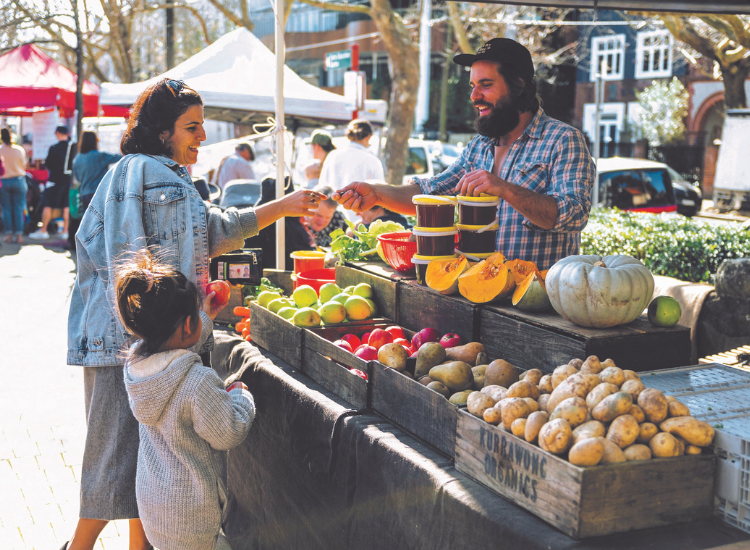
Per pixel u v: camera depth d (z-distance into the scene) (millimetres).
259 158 12125
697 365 2029
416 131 30594
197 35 27516
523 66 2689
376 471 2053
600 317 1991
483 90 2717
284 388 2615
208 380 2158
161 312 2125
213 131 15094
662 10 4777
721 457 1566
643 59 27875
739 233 6465
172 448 2193
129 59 17734
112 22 17219
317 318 2770
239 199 8789
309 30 37844
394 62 11594
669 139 26141
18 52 12477
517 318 2215
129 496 2510
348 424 2215
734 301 4629
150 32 25719
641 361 2014
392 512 1975
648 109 26406
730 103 15016
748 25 11328
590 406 1611
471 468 1781
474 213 2516
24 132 17406
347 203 2943
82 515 2535
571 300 2010
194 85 7738
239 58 8258
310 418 2418
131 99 8383
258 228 2672
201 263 2508
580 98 29984
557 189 2652
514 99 2701
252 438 2926
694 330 4832
